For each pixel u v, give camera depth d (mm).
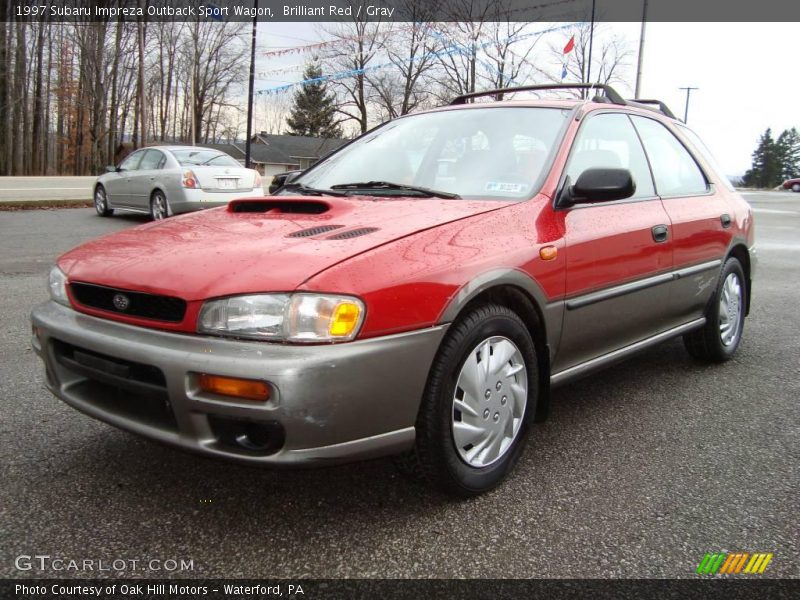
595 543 2152
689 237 3613
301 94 48031
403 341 2086
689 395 3670
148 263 2234
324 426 1953
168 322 2082
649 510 2373
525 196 2795
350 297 1990
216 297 2004
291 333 1947
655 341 3516
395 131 3615
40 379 3617
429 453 2250
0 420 3061
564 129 3096
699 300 3834
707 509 2385
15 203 14578
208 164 11156
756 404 3525
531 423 2660
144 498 2389
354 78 29500
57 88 45094
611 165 3293
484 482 2432
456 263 2275
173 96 51031
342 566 2008
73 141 47125
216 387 1949
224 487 2488
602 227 2971
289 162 59906
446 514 2326
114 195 12336
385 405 2072
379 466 2695
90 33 43750
